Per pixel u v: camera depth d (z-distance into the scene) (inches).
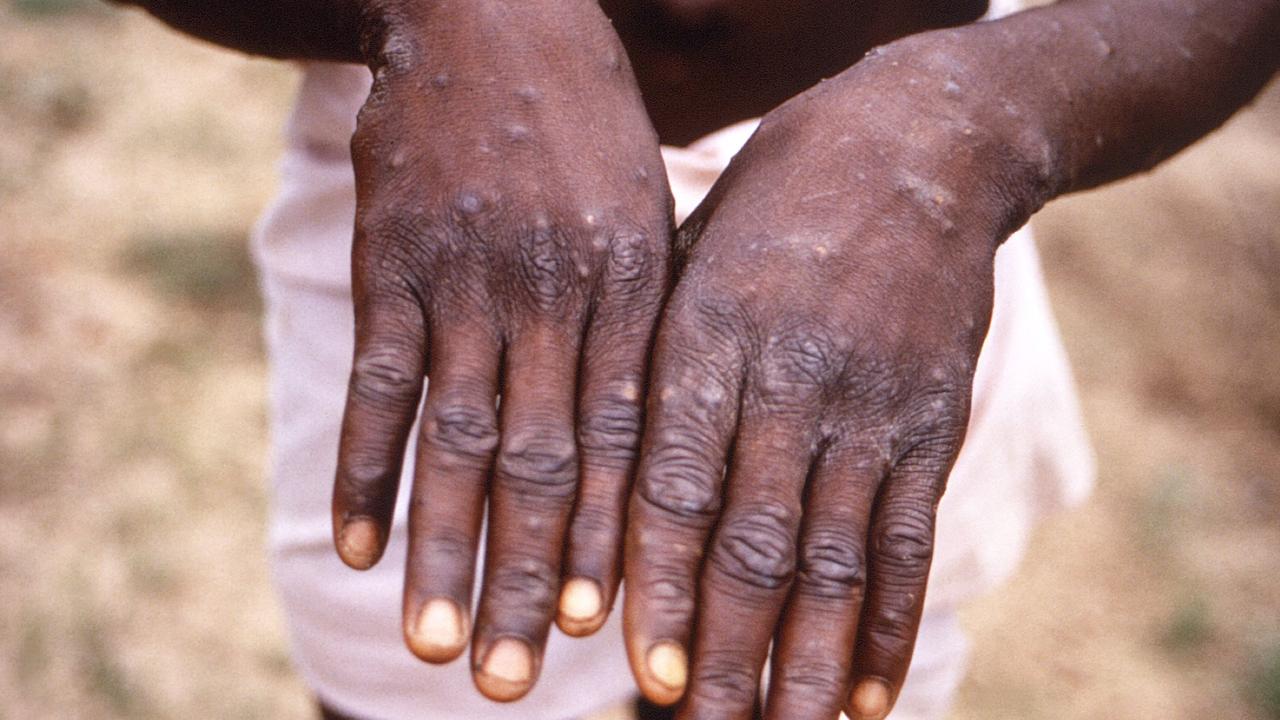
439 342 28.0
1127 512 79.5
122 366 77.9
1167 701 69.0
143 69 106.4
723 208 28.6
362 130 28.9
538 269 27.9
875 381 27.7
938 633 42.9
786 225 28.1
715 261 28.1
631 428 27.8
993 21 30.8
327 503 41.3
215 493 71.5
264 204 92.1
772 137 29.0
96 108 100.6
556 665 41.6
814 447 27.6
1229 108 32.8
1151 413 85.9
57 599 64.4
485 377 27.9
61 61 105.0
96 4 113.2
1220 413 86.5
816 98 29.2
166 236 87.3
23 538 67.2
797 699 27.3
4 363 76.2
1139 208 97.0
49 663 61.6
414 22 29.2
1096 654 71.4
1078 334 89.5
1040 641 71.9
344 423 28.1
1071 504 44.8
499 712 42.2
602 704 43.3
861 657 28.0
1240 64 32.4
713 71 31.9
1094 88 30.5
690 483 27.2
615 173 28.4
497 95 28.5
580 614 27.3
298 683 63.6
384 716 42.8
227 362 79.7
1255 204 97.3
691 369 27.6
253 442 74.7
